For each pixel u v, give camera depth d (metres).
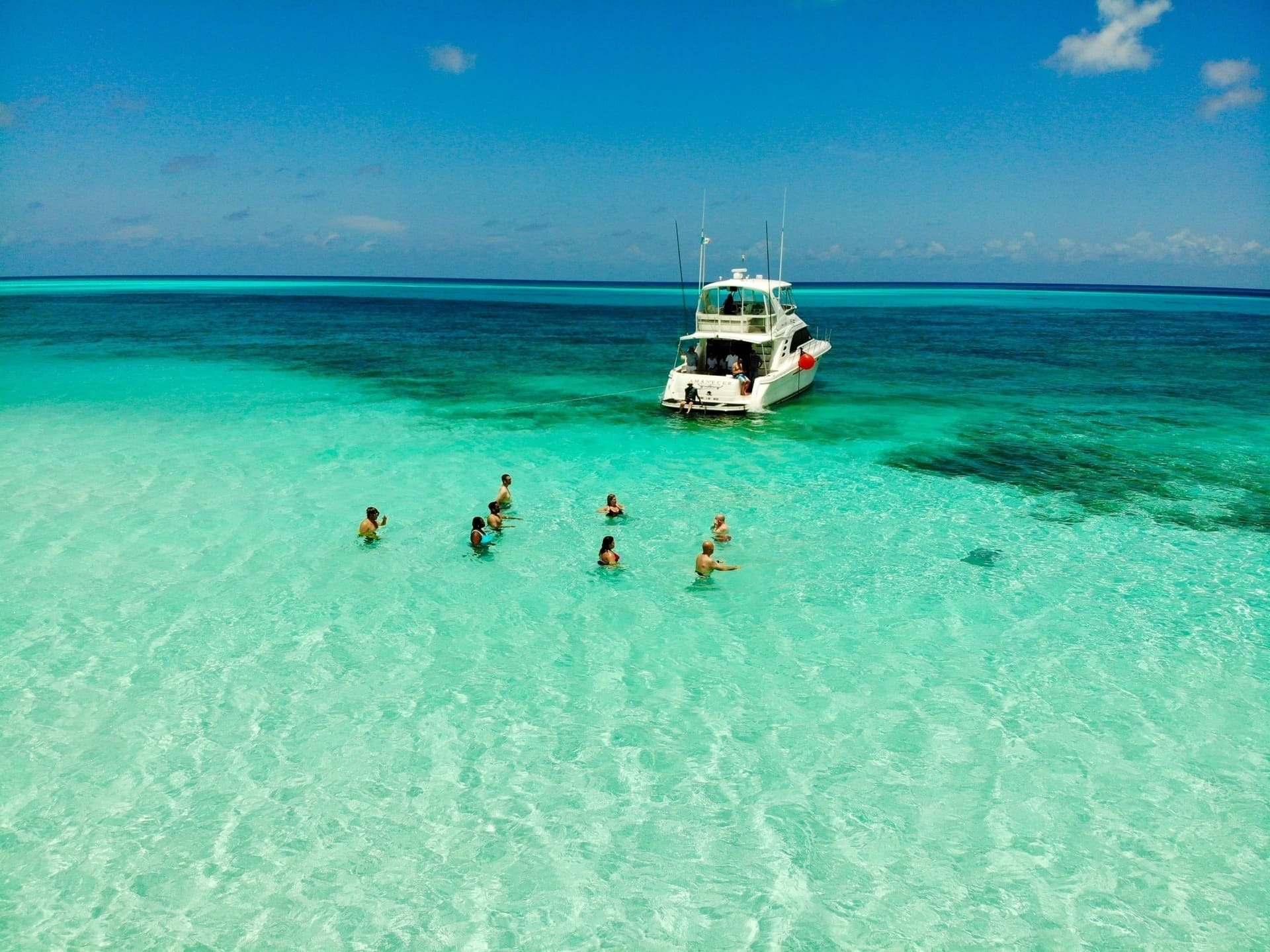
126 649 8.97
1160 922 5.52
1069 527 12.84
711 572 11.08
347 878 5.90
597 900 5.73
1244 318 68.38
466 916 5.58
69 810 6.50
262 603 10.11
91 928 5.42
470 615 9.93
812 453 17.27
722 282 21.11
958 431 19.56
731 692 8.34
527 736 7.59
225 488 14.48
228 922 5.49
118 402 22.34
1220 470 16.16
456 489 14.54
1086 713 7.93
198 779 6.91
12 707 7.85
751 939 5.41
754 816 6.56
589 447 17.64
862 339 43.91
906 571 11.19
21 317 51.59
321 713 7.90
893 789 6.87
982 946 5.35
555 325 52.62
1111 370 30.70
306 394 24.05
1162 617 9.87
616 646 9.23
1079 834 6.33
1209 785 6.88
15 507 13.26
